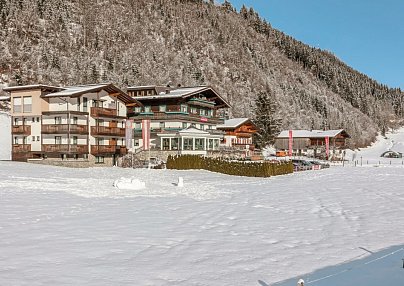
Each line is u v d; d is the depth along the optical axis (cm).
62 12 16000
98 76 11931
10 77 10550
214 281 834
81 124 4916
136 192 2498
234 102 13362
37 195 2112
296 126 13975
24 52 12125
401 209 1938
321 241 1232
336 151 10138
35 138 4906
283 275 879
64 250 1054
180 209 1852
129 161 5359
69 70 11988
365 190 2877
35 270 880
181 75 14625
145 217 1598
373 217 1697
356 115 18300
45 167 4281
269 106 9181
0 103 7869
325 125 14775
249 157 6725
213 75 15838
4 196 2014
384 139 16612
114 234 1263
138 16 19550
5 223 1377
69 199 2031
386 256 971
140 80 12950
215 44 19875
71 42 14362
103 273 872
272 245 1172
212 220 1580
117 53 14988
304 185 3331
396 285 709
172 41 18375
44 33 13988
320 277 838
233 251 1093
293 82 19362
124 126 5653
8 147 6088
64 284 793
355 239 1262
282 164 4759
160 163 5222
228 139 7675
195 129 5875
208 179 3878
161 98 6034
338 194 2614
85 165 4831
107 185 2830
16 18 14000
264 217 1678
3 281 802
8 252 1021
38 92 4809
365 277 773
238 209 1898
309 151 9981
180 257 1021
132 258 999
